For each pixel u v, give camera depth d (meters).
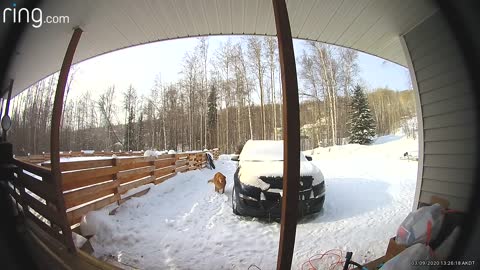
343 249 3.17
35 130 25.69
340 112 29.27
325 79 23.66
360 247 3.22
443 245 2.22
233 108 30.27
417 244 2.12
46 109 26.52
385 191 6.11
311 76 26.05
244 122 28.83
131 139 39.06
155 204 5.11
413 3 2.73
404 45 3.42
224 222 4.17
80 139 41.88
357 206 4.99
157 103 36.91
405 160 13.01
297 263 2.86
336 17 3.17
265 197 4.05
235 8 3.08
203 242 3.37
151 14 3.14
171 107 35.84
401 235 2.34
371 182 7.09
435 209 2.43
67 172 3.27
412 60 3.32
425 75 3.15
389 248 2.42
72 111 42.12
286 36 1.89
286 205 1.81
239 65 27.84
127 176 4.82
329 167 10.52
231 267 2.75
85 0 2.67
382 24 3.23
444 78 2.89
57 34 3.38
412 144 17.64
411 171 9.05
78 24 3.17
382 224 4.01
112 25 3.32
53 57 4.29
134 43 3.92
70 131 41.62
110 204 4.16
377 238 3.48
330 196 5.67
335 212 4.65
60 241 2.83
